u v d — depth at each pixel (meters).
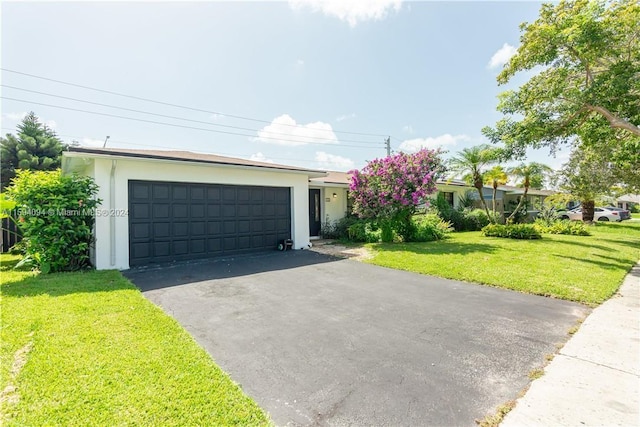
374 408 2.29
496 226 13.66
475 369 2.86
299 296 5.15
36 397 2.25
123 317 3.82
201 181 8.41
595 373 2.77
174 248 7.97
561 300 4.96
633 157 9.46
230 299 4.95
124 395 2.30
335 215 14.50
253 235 9.59
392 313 4.38
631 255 8.76
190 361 2.85
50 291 4.86
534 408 2.28
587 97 7.51
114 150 7.23
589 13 6.79
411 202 10.97
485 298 5.08
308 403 2.35
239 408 2.22
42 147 22.02
